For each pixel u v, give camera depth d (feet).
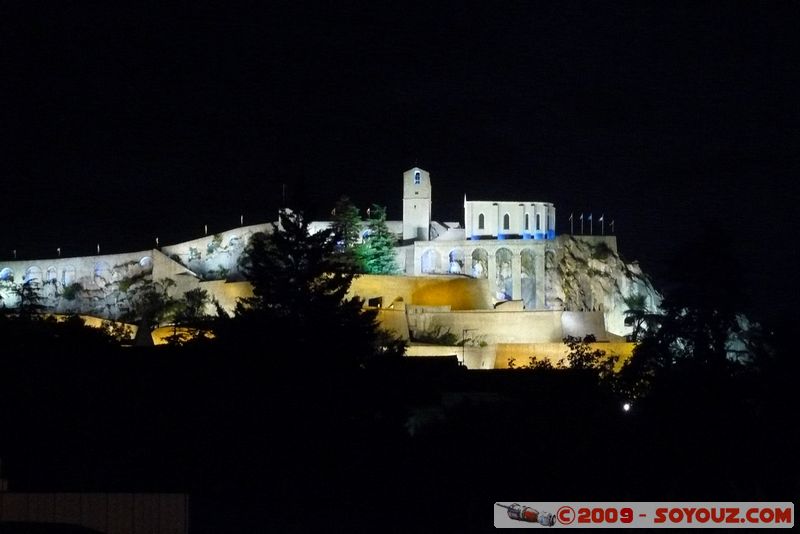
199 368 577.43
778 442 465.47
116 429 516.32
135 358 613.52
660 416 506.89
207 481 463.42
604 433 471.21
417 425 531.50
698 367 561.84
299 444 497.46
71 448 497.05
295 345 650.02
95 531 313.73
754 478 448.65
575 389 630.33
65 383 552.41
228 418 520.42
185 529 326.24
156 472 472.85
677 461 453.99
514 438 464.65
